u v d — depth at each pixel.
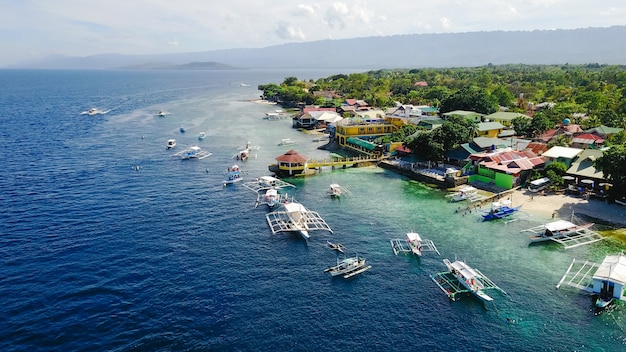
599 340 47.44
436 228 77.88
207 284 58.50
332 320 51.03
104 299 54.75
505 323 50.38
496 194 94.25
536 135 146.62
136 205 89.12
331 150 149.38
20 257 65.50
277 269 63.00
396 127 155.12
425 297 55.84
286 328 49.47
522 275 60.72
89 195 95.06
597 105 188.88
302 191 101.94
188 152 137.38
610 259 59.72
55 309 52.56
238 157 134.75
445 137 114.12
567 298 55.03
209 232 75.94
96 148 146.00
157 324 49.97
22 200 90.94
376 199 95.06
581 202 87.56
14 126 189.00
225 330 49.03
